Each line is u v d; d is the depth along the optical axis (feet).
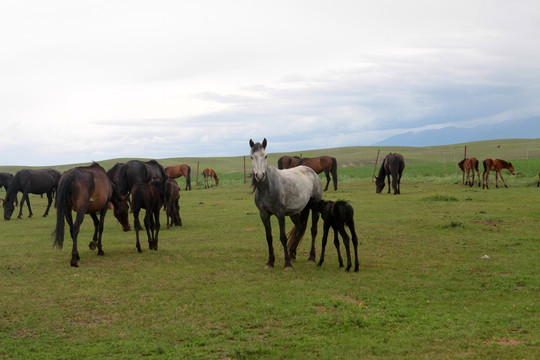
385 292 27.50
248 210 73.72
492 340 19.66
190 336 21.20
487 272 31.83
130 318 24.00
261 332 21.50
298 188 35.96
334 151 461.37
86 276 32.76
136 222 41.04
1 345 20.47
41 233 55.83
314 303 25.50
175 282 31.07
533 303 24.66
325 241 35.12
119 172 62.49
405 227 51.90
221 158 435.53
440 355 18.11
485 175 100.42
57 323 23.39
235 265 35.86
